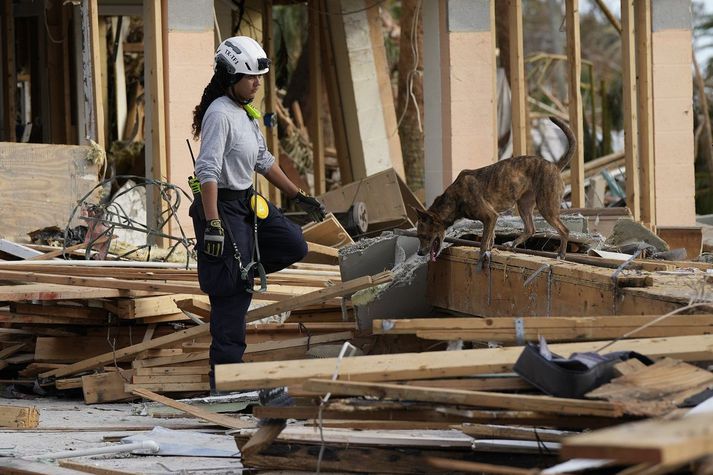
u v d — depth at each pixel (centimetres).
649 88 2008
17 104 3072
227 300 1048
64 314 1271
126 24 3108
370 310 1178
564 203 2069
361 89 2503
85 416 1110
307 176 3206
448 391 670
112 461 851
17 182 1655
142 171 2738
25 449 903
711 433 485
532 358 687
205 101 1045
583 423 677
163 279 1269
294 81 3559
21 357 1319
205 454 873
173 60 1841
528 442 736
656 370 684
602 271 927
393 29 4269
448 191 1145
